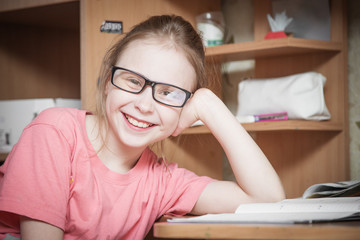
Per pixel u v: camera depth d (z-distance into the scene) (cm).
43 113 87
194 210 95
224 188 91
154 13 159
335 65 159
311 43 149
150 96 79
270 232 50
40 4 154
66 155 82
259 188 85
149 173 95
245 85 163
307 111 146
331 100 160
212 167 186
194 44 88
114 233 86
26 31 188
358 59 163
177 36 84
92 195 84
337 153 159
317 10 159
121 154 89
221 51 157
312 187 77
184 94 83
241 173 86
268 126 147
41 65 192
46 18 175
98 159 88
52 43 195
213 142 186
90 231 83
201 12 178
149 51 80
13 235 82
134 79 80
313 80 149
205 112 89
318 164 165
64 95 198
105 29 145
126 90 80
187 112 90
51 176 77
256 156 87
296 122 144
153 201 93
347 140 158
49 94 193
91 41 142
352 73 164
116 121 82
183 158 170
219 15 166
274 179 86
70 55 200
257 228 51
